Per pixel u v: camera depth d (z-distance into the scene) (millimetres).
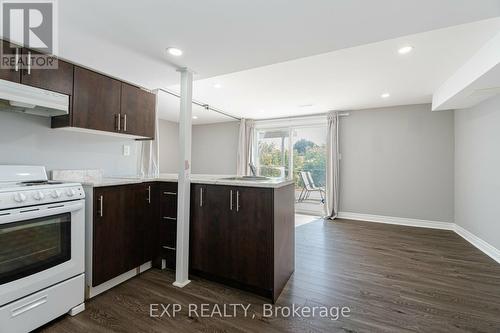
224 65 2199
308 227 4340
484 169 3174
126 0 1329
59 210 1629
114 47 1877
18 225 1444
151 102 2828
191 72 2346
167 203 2459
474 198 3436
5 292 1383
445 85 3346
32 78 1793
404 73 3045
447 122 4285
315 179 5672
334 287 2166
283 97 4223
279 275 2041
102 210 1976
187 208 2256
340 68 2916
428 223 4402
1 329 1364
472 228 3496
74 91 2037
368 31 1629
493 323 1662
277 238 1991
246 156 6309
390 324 1652
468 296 2012
